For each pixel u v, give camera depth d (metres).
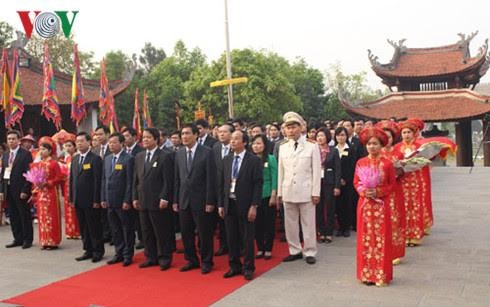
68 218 8.75
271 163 7.01
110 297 5.33
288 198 6.59
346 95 28.33
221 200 6.09
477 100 25.69
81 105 13.54
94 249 7.11
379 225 5.45
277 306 4.89
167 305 5.00
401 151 7.30
